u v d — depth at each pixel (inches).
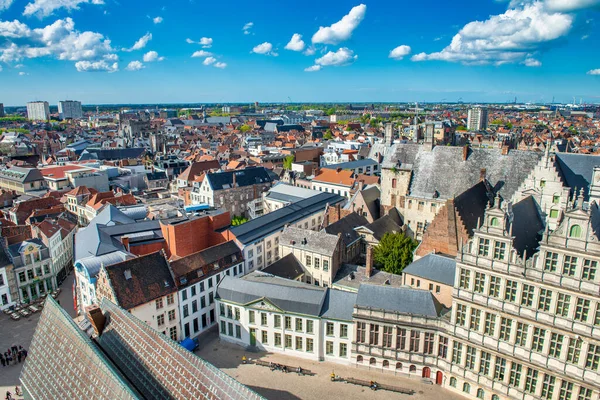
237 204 6205.7
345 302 2763.3
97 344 2132.1
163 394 1690.5
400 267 3513.8
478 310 2306.8
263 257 3998.5
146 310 2861.7
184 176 7411.4
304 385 2556.6
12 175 7278.5
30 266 3818.9
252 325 2957.7
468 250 2284.7
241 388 1462.8
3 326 3398.1
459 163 3900.1
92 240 3671.3
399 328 2554.1
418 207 4109.3
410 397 2438.5
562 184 3105.3
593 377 1968.5
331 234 3661.4
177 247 3747.5
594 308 1915.6
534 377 2165.4
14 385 2657.5
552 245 1995.6
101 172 7362.2
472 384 2385.6
